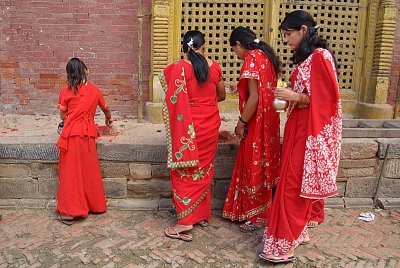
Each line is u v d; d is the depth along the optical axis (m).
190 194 3.31
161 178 4.00
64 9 5.18
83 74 3.56
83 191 3.56
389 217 3.84
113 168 3.94
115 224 3.58
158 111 5.00
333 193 2.73
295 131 2.81
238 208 3.54
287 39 2.79
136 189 3.97
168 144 3.28
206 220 3.59
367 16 5.27
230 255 3.09
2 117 5.20
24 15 5.18
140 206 3.87
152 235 3.38
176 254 3.09
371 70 5.37
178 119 3.19
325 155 2.67
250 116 3.20
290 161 2.80
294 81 2.78
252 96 3.14
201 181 3.37
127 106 5.49
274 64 3.22
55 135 4.18
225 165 3.95
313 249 3.20
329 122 2.67
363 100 5.45
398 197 4.14
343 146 3.95
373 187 4.11
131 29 5.27
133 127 4.73
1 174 3.88
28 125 4.79
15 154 3.83
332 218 3.79
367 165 4.05
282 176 2.85
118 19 5.23
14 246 3.16
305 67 2.69
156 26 4.88
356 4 5.22
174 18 5.02
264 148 3.26
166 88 3.28
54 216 3.71
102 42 5.29
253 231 3.48
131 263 2.96
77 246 3.18
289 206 2.82
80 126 3.51
